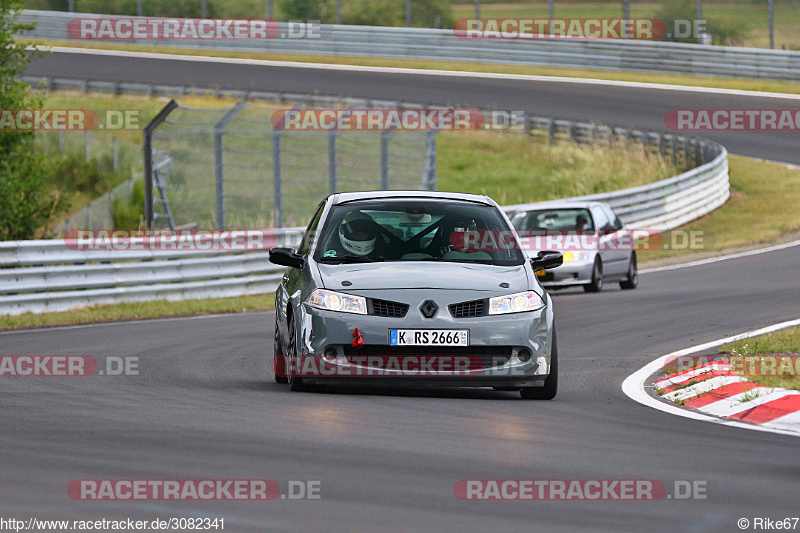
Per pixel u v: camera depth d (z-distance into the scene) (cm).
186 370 3691
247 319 5669
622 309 5797
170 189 10794
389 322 2962
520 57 17288
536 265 3394
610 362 4062
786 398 3012
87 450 2205
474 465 2123
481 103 14988
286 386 3297
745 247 9288
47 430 2434
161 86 14675
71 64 16912
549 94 15588
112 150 11788
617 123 14012
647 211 9856
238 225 10169
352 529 1642
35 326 5269
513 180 13238
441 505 1798
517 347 3019
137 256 6431
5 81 7594
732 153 13588
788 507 1839
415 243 3272
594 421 2745
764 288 6619
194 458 2134
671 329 4975
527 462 2166
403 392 3212
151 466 2058
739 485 2003
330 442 2323
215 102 14175
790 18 19325
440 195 3475
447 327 2969
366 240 3272
